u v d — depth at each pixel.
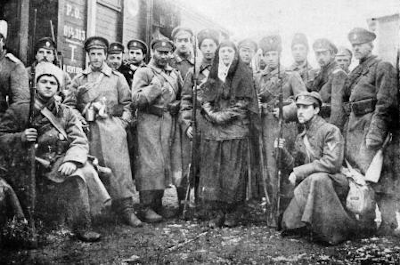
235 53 4.08
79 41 4.96
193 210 4.22
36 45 4.07
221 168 4.02
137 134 4.21
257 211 4.40
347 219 3.62
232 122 4.02
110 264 3.07
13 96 3.60
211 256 3.27
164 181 4.20
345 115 4.11
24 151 3.28
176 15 5.43
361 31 3.99
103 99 4.05
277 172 3.95
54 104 3.64
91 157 3.74
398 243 3.60
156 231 3.81
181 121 4.37
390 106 3.81
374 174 3.80
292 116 4.28
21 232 3.21
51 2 4.56
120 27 5.57
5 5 4.23
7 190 3.19
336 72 4.18
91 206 3.59
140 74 4.23
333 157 3.63
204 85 4.18
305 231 3.73
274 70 4.53
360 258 3.27
